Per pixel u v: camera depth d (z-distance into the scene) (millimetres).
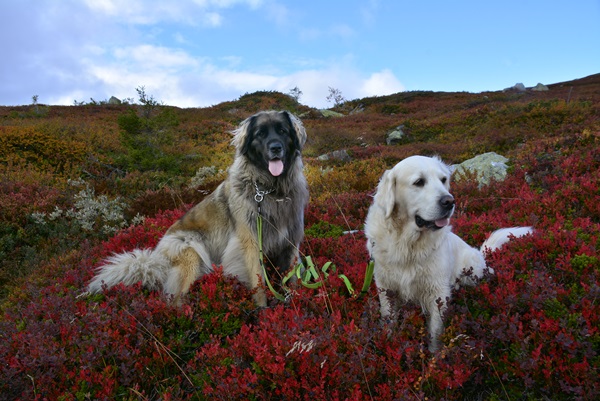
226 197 1913
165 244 1887
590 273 1381
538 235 1643
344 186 3818
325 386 1006
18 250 2680
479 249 1902
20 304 1703
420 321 1252
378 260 1436
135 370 1133
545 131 5891
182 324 1388
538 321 1068
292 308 1426
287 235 1849
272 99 13891
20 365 1089
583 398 887
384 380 1070
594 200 2146
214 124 8289
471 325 1131
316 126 9602
